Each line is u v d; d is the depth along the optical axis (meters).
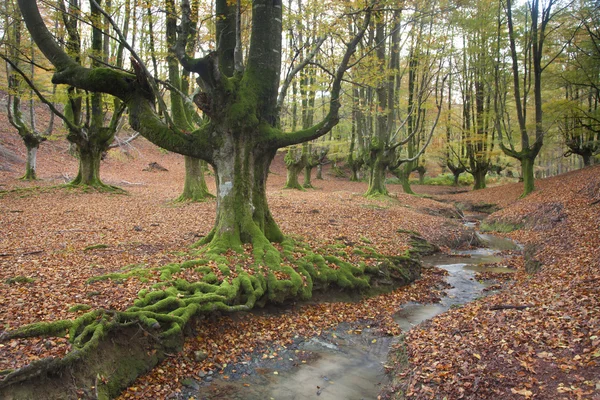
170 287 7.18
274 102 9.91
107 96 19.53
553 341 5.43
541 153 40.69
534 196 22.55
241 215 9.56
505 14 26.42
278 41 9.76
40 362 4.57
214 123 9.36
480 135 29.88
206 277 7.86
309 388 5.80
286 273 8.79
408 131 29.84
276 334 7.48
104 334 5.55
